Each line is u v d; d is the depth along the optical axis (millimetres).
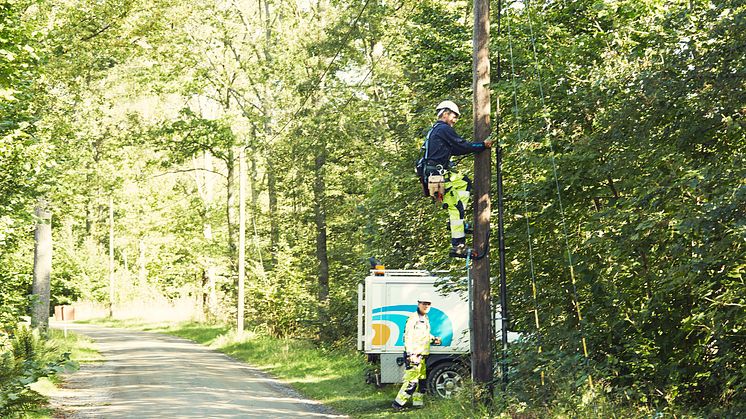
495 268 13367
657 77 9914
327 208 33375
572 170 11555
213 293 48469
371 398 17188
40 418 13766
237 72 41062
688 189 9102
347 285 30781
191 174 57625
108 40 26250
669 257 10156
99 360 28297
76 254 61969
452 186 10695
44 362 10781
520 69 14906
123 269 78250
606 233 10648
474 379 11812
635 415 9609
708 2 10555
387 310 17203
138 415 14320
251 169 47156
